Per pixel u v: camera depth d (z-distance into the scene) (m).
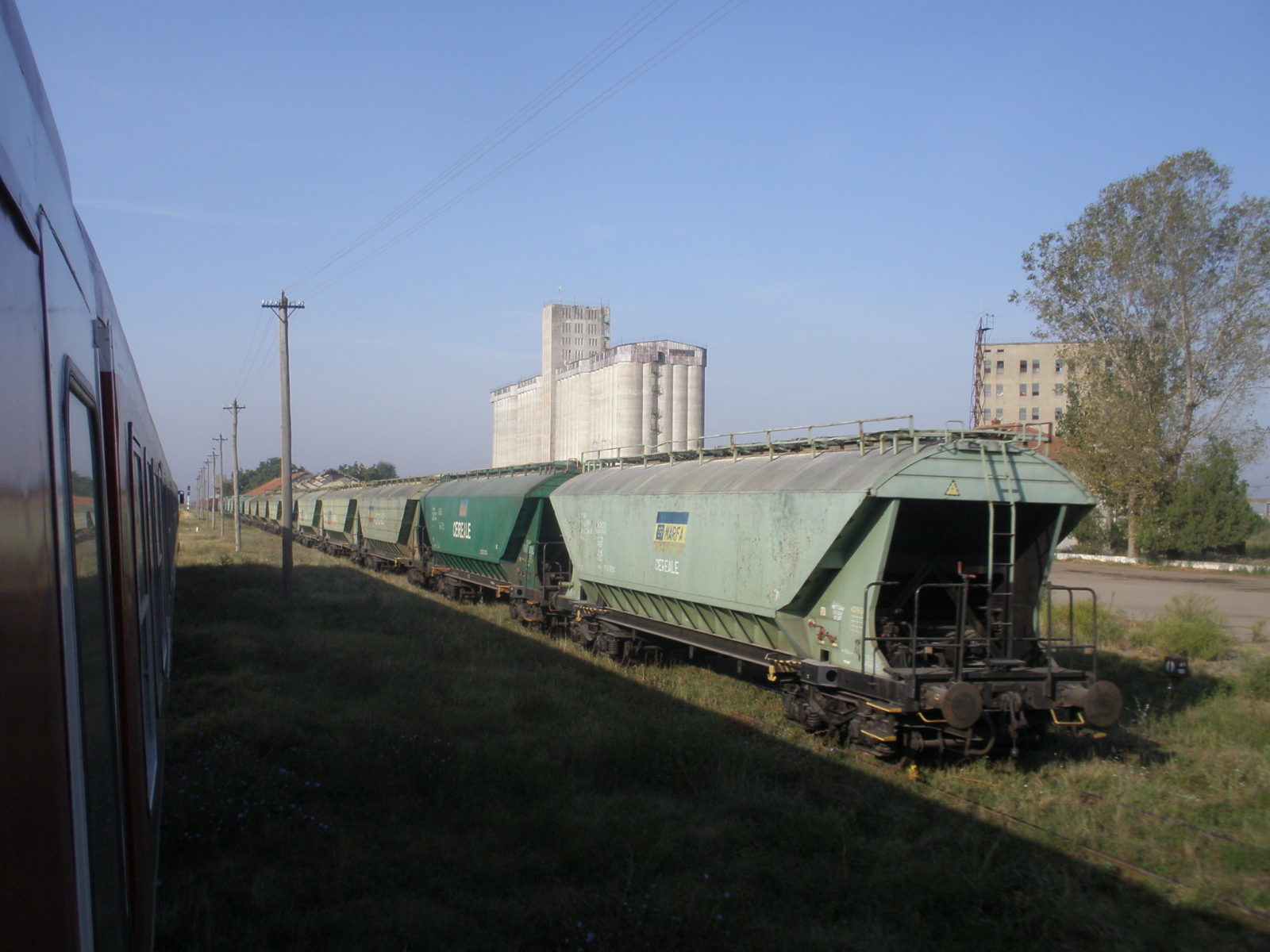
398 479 34.56
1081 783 8.89
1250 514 39.78
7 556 1.72
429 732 10.19
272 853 7.23
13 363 1.84
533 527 18.92
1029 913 6.12
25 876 1.77
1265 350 35.62
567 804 8.30
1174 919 6.15
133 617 4.20
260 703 11.52
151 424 12.22
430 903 6.46
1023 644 9.78
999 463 9.45
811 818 7.67
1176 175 35.75
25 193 2.11
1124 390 38.44
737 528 11.48
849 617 9.75
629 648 15.30
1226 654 16.80
